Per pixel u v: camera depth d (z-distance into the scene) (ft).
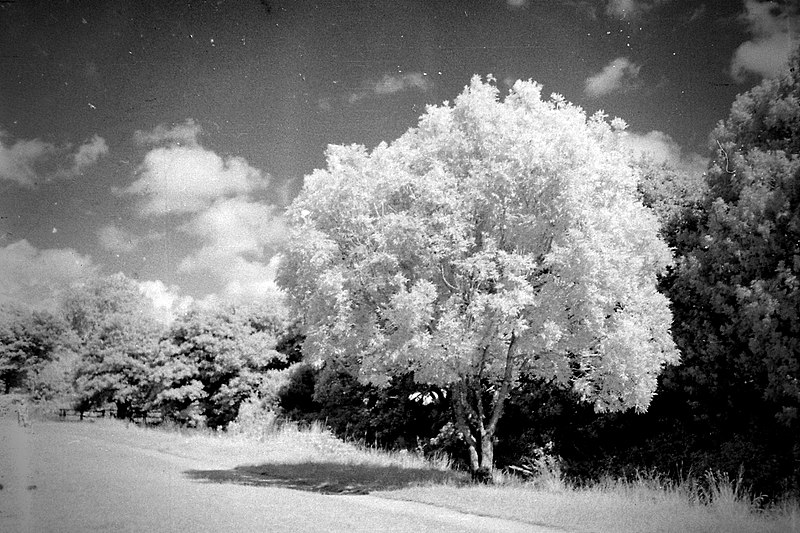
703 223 69.36
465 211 46.06
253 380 116.37
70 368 143.23
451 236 45.68
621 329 47.09
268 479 54.54
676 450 65.41
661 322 51.96
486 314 44.86
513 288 44.01
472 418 60.70
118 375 123.24
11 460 63.77
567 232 46.03
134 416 129.80
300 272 49.44
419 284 43.68
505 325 43.80
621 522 34.37
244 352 116.06
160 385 121.39
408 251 45.75
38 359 154.61
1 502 38.96
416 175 49.01
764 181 60.03
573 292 45.09
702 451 63.46
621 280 47.24
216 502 39.60
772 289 55.42
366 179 49.29
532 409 75.41
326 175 50.70
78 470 55.72
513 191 45.21
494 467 73.67
